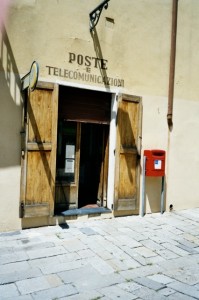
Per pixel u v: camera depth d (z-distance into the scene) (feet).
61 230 19.10
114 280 13.05
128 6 21.93
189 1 24.81
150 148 23.67
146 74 23.09
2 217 18.30
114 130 21.93
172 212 24.76
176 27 24.20
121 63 21.90
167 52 23.95
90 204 23.61
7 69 18.17
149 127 23.53
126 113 21.94
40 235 18.07
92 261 14.87
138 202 22.71
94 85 20.94
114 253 15.97
